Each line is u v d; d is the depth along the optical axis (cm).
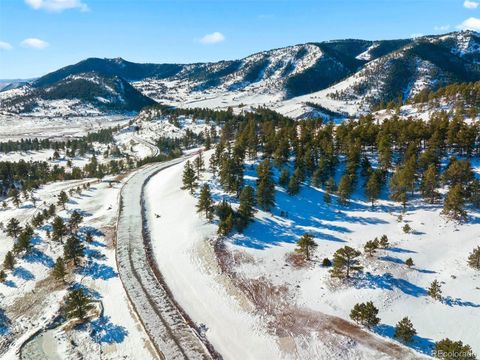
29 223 8788
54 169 15875
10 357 4688
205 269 6262
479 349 4531
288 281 6019
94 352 4691
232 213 7538
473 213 7688
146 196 10325
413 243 6962
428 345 4622
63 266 6209
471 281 5816
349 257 6006
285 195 8931
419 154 9875
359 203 8881
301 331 4878
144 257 6894
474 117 12338
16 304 5866
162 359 4484
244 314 5231
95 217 8931
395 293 5647
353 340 4694
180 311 5347
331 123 13575
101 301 5725
